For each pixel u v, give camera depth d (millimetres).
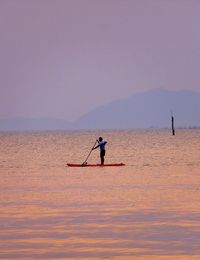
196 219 58969
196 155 189750
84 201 74438
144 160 165750
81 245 47969
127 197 78000
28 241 49562
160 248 46562
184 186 91062
